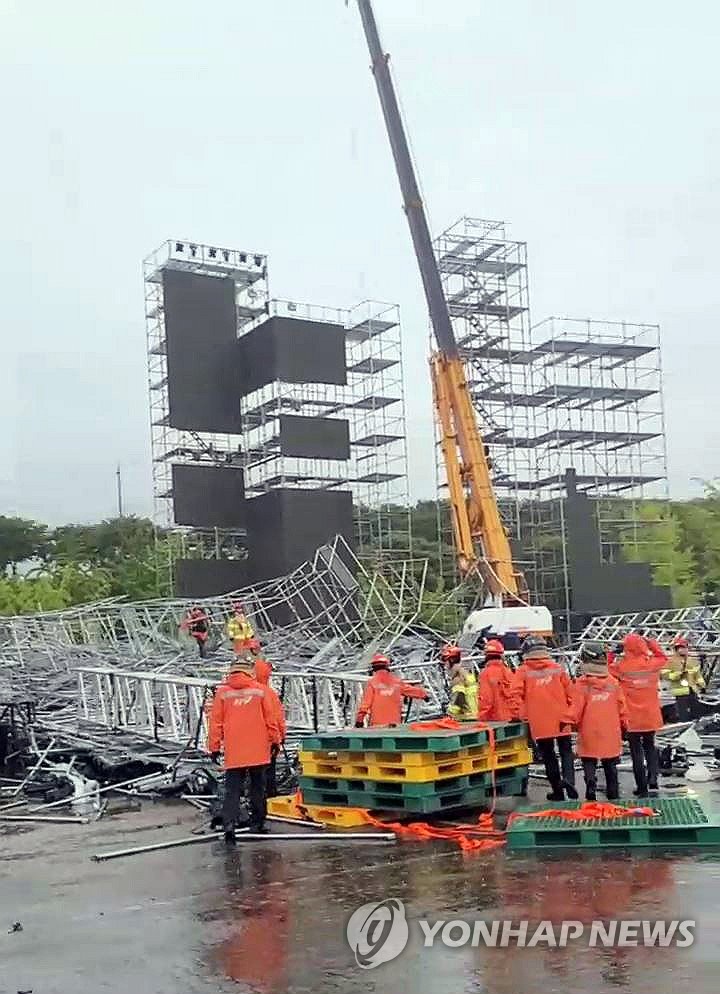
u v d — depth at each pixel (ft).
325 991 19.88
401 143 104.27
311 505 127.65
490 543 99.04
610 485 161.89
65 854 34.68
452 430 102.37
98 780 50.67
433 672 58.39
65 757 53.67
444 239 149.79
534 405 155.63
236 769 34.68
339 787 36.99
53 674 72.49
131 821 40.47
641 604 140.36
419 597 95.91
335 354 135.85
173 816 41.06
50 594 164.35
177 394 132.98
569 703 38.47
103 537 216.33
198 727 47.21
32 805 45.39
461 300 152.56
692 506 197.26
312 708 51.29
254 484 143.74
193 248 155.02
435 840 33.30
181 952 22.81
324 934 23.52
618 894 25.25
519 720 39.22
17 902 28.17
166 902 27.22
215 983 20.66
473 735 36.11
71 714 62.44
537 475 155.12
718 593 175.63
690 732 49.49
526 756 39.24
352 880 28.40
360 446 167.32
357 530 158.51
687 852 29.22
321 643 77.82
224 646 79.92
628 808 33.14
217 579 128.26
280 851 32.76
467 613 105.91
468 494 101.45
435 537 196.13
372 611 88.79
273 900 26.76
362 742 36.11
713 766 46.26
